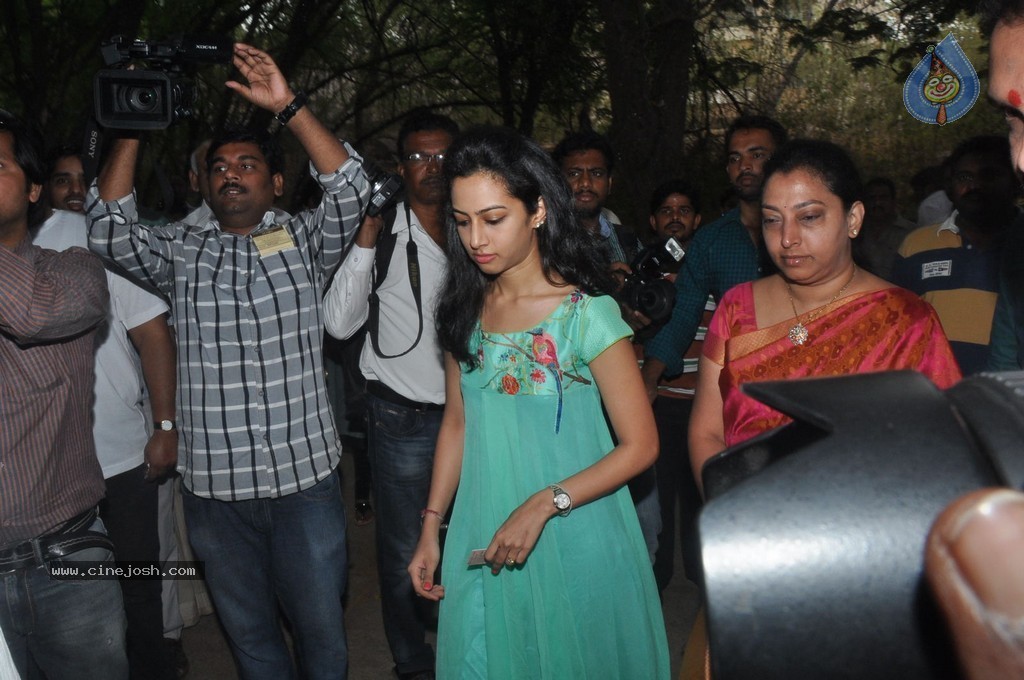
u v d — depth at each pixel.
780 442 0.86
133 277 2.93
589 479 2.23
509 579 2.32
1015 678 0.49
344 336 3.26
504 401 2.36
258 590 3.00
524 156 2.23
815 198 2.17
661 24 7.57
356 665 3.73
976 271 3.28
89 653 2.55
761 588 0.66
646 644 2.39
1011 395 0.73
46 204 3.26
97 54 9.51
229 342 2.85
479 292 2.41
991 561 0.49
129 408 3.29
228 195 2.96
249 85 2.89
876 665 0.65
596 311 2.29
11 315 2.28
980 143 3.21
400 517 3.43
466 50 10.65
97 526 2.65
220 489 2.87
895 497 0.67
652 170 7.50
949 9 8.09
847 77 10.56
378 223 3.17
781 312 2.33
